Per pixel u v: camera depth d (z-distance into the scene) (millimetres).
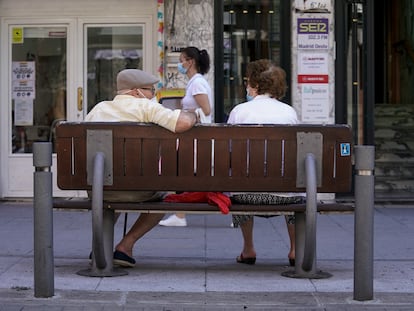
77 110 12859
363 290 6375
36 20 12836
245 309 6160
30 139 12984
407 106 16797
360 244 6344
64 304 6250
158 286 6895
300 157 6938
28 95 12969
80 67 12828
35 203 6371
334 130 6945
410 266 7949
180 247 8953
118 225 10672
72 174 6965
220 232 10039
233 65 12445
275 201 7238
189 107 9562
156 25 12586
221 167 6980
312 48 12188
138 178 6980
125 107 7273
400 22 18906
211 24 12266
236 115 7641
